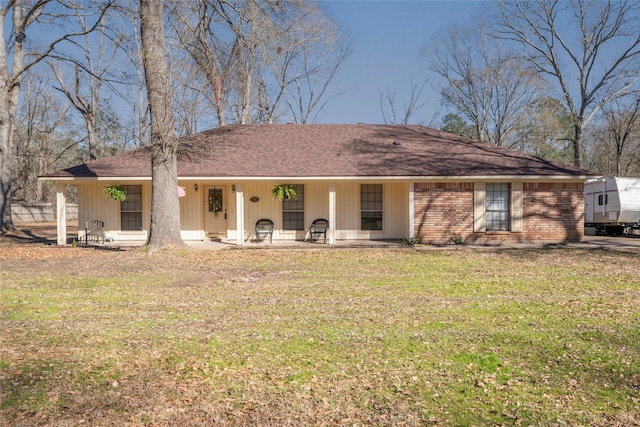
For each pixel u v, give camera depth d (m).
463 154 18.83
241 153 18.55
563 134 43.19
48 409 3.97
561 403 4.12
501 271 10.93
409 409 4.02
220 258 13.12
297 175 16.44
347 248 15.77
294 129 21.55
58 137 44.69
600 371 4.82
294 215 18.58
